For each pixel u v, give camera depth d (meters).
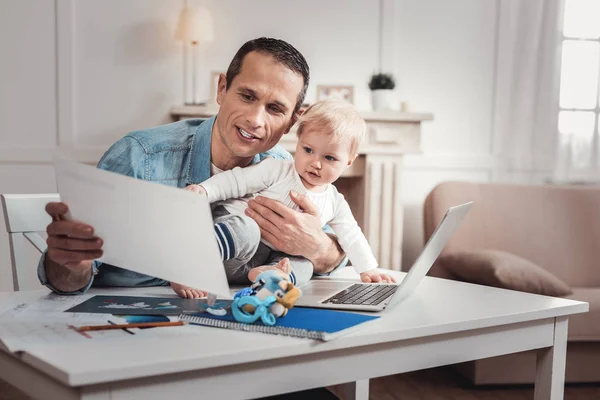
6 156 3.30
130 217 0.98
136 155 1.48
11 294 1.25
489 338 1.19
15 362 0.92
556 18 3.99
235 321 1.01
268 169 1.54
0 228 3.29
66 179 1.01
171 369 0.82
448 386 2.72
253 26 3.61
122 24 3.42
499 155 4.08
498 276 2.58
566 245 3.25
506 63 4.05
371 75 3.83
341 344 0.97
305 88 1.49
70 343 0.89
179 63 3.52
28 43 3.30
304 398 1.36
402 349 1.07
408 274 1.18
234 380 0.90
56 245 1.08
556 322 1.30
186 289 1.24
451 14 3.95
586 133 4.12
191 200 0.90
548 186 3.37
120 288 1.35
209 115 3.31
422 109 3.95
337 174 1.54
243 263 1.40
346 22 3.76
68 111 3.37
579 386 2.74
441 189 3.19
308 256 1.48
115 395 0.80
